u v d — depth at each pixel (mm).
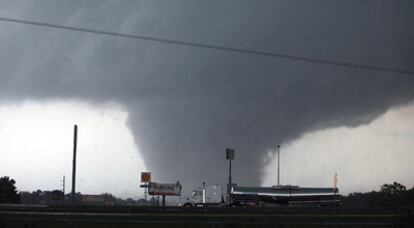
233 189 104250
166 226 50594
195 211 58844
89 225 49969
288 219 52594
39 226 49719
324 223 50750
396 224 51500
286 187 103688
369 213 58469
